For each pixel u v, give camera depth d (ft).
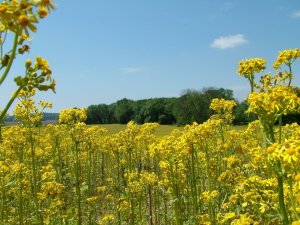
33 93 32.30
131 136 41.04
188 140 29.63
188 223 28.27
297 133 23.30
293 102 16.26
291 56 21.45
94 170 51.85
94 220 37.32
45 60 11.73
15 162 34.14
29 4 10.63
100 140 46.55
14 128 35.37
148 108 238.27
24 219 32.78
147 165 46.78
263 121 16.74
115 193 44.86
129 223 36.50
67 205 37.78
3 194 28.40
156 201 38.42
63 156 47.37
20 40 11.10
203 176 37.65
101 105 266.77
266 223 20.06
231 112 38.75
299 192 15.72
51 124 43.29
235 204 26.00
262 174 28.68
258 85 21.98
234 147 37.19
